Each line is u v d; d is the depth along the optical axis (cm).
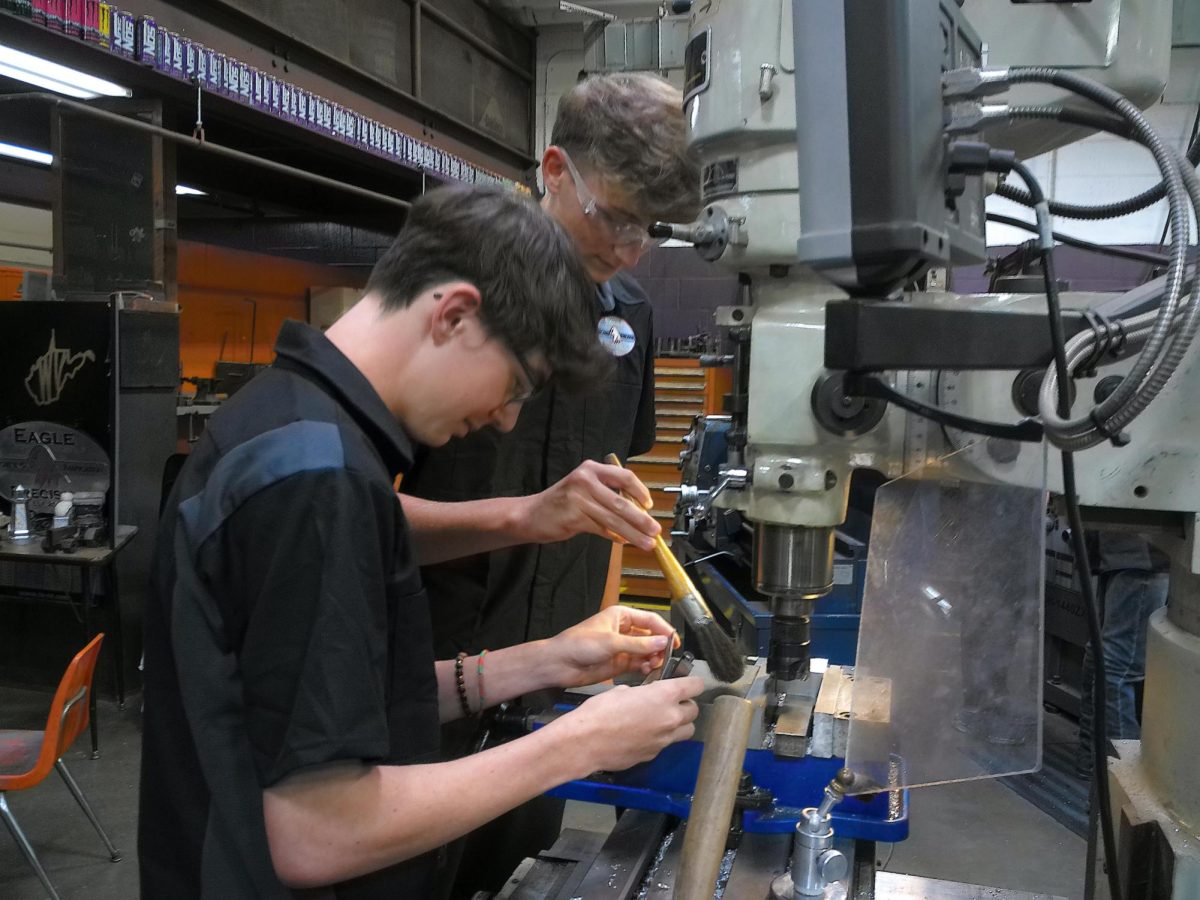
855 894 87
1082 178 471
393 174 432
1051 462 79
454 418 78
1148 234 463
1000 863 259
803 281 95
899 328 66
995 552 80
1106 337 69
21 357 330
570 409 143
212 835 66
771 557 102
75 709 228
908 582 90
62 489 333
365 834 67
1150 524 82
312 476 65
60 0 255
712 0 91
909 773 85
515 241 72
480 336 73
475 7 478
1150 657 89
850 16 58
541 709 108
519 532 116
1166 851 79
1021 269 98
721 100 89
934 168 61
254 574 65
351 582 64
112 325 319
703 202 98
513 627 146
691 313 579
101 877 244
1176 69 419
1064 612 316
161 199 330
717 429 226
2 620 360
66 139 332
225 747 65
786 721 99
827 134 61
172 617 67
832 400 91
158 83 297
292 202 509
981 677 80
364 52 381
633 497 110
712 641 102
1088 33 79
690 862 75
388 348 75
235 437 69
